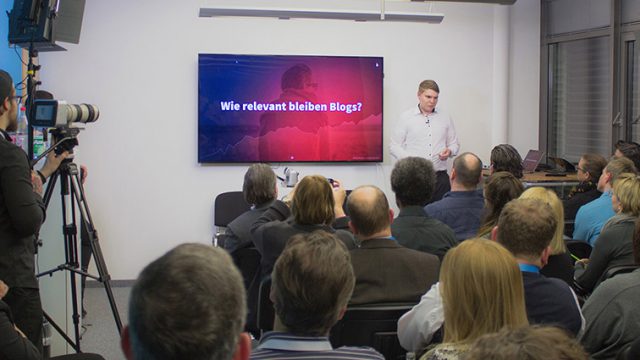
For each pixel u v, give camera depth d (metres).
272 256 3.05
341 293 1.74
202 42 6.50
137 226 6.51
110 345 4.79
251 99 6.54
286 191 6.70
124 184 6.48
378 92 6.71
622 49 6.50
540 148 7.44
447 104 6.94
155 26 6.43
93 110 3.74
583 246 4.25
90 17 6.34
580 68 7.09
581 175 5.11
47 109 3.43
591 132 6.96
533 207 2.34
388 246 2.62
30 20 3.86
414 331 2.23
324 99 6.65
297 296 1.71
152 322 1.00
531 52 7.17
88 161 6.43
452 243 3.19
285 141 6.63
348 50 6.72
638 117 6.25
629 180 3.48
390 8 6.79
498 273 1.79
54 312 4.30
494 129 6.99
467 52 6.92
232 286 1.05
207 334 1.00
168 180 6.53
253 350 1.75
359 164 6.82
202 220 6.59
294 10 5.67
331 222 3.13
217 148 6.52
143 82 6.45
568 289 2.28
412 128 6.59
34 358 2.38
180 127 6.52
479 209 3.78
